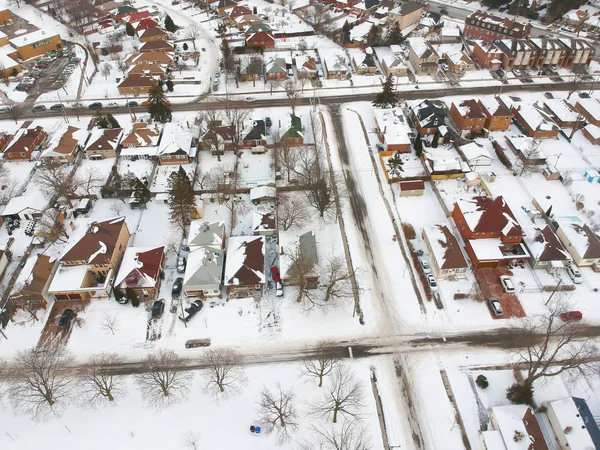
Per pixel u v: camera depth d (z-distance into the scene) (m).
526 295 77.88
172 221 91.88
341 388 65.12
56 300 78.06
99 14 184.00
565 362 63.91
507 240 83.31
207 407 63.62
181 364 68.69
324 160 106.88
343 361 69.19
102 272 80.62
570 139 113.06
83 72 146.00
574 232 84.50
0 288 80.00
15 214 92.44
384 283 80.25
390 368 68.38
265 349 70.81
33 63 152.88
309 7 185.62
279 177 101.38
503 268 82.38
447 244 82.00
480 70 143.25
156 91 116.06
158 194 97.88
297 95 132.00
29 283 75.81
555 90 133.00
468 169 100.69
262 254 80.88
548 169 101.12
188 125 117.62
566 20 170.62
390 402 64.44
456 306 76.62
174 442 60.22
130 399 64.62
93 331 73.25
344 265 82.62
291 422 61.34
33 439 60.84
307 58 142.38
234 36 165.88
